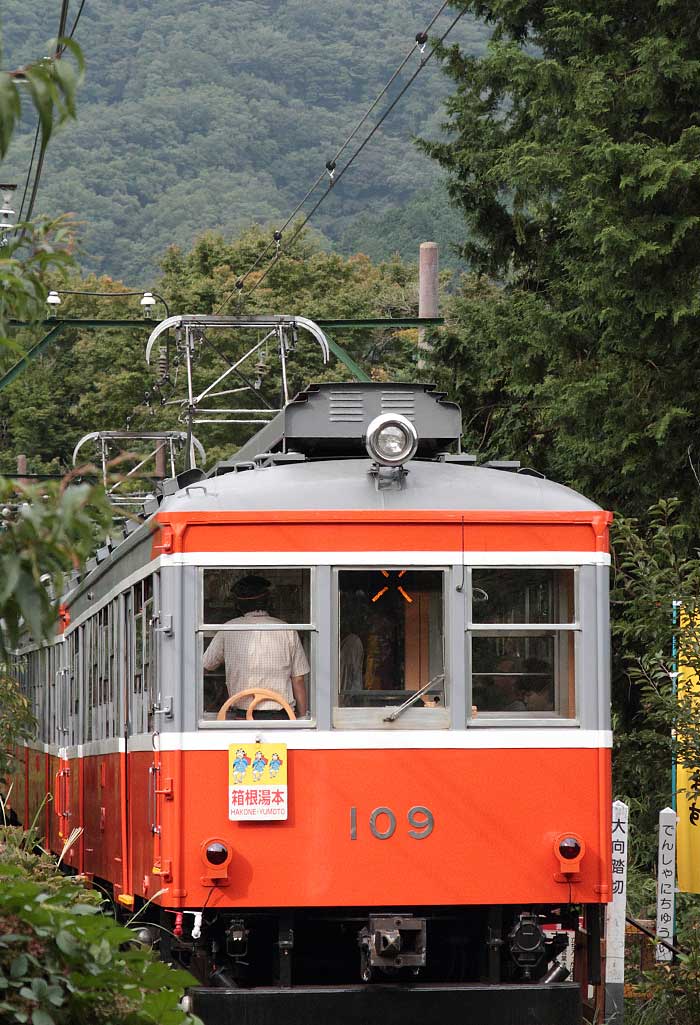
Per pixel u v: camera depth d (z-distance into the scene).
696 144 24.98
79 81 6.97
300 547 15.19
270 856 14.79
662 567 19.22
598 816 15.12
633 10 28.12
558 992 14.48
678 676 17.19
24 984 8.33
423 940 14.81
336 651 15.12
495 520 15.35
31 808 33.34
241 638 15.10
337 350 35.28
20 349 8.76
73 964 8.64
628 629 18.17
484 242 36.28
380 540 15.23
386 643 15.19
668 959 17.20
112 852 19.17
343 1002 14.31
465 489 15.51
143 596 16.86
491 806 15.01
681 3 26.42
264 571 15.19
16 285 8.52
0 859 12.39
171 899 14.67
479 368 32.94
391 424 15.30
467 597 15.26
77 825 23.67
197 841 14.77
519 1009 14.44
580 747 15.19
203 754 14.87
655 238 25.19
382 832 14.86
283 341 24.61
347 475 15.59
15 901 8.58
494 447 32.34
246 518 15.17
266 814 14.80
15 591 6.85
